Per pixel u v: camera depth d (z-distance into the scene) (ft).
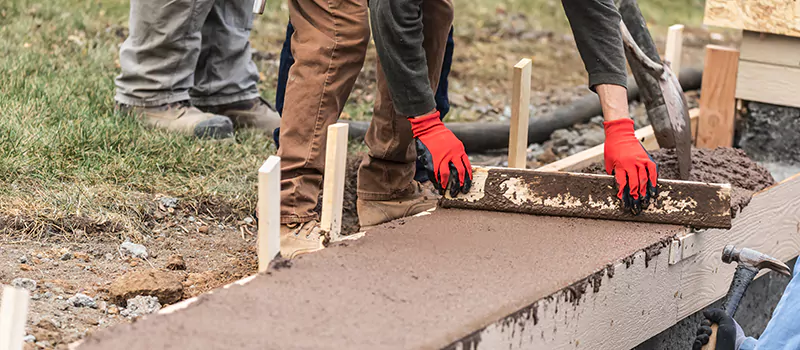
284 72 16.79
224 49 21.74
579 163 18.34
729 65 20.68
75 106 19.98
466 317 10.03
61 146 17.56
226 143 19.85
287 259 11.23
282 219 13.70
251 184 18.15
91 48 25.68
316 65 13.52
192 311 9.75
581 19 13.47
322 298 10.26
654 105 17.54
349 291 10.48
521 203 13.56
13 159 16.46
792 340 10.59
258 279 10.66
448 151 12.93
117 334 9.14
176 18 19.89
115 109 20.86
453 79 28.96
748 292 19.08
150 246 15.33
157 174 17.62
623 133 13.35
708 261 14.61
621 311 12.55
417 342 9.37
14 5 28.53
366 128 22.17
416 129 12.89
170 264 14.48
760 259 13.35
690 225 13.52
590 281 11.60
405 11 12.03
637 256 12.50
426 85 12.61
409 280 10.91
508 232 12.83
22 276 13.35
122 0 32.32
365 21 13.46
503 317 10.26
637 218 13.53
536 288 10.98
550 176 13.66
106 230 15.40
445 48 15.56
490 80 29.27
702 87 21.16
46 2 29.53
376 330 9.57
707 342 12.64
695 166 17.79
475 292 10.71
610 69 13.50
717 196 13.47
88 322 12.29
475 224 13.06
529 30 36.76
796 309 10.69
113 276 13.97
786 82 20.07
